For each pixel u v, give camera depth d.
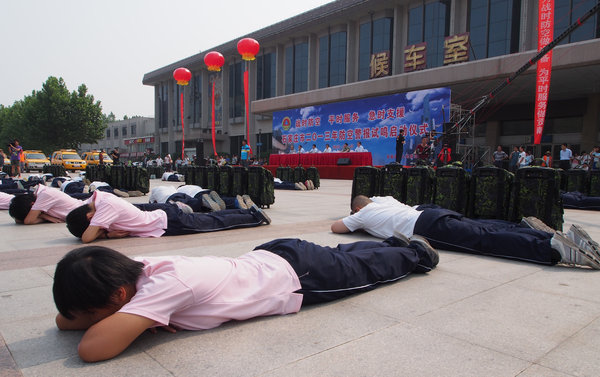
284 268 2.37
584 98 22.34
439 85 21.42
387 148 24.08
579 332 2.17
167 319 1.87
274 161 24.92
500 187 5.65
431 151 18.77
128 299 1.89
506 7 21.84
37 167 28.02
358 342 2.04
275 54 36.53
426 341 2.05
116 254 1.88
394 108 23.55
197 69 45.06
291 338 2.08
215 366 1.78
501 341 2.06
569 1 19.84
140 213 4.79
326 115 27.94
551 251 3.55
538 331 2.18
